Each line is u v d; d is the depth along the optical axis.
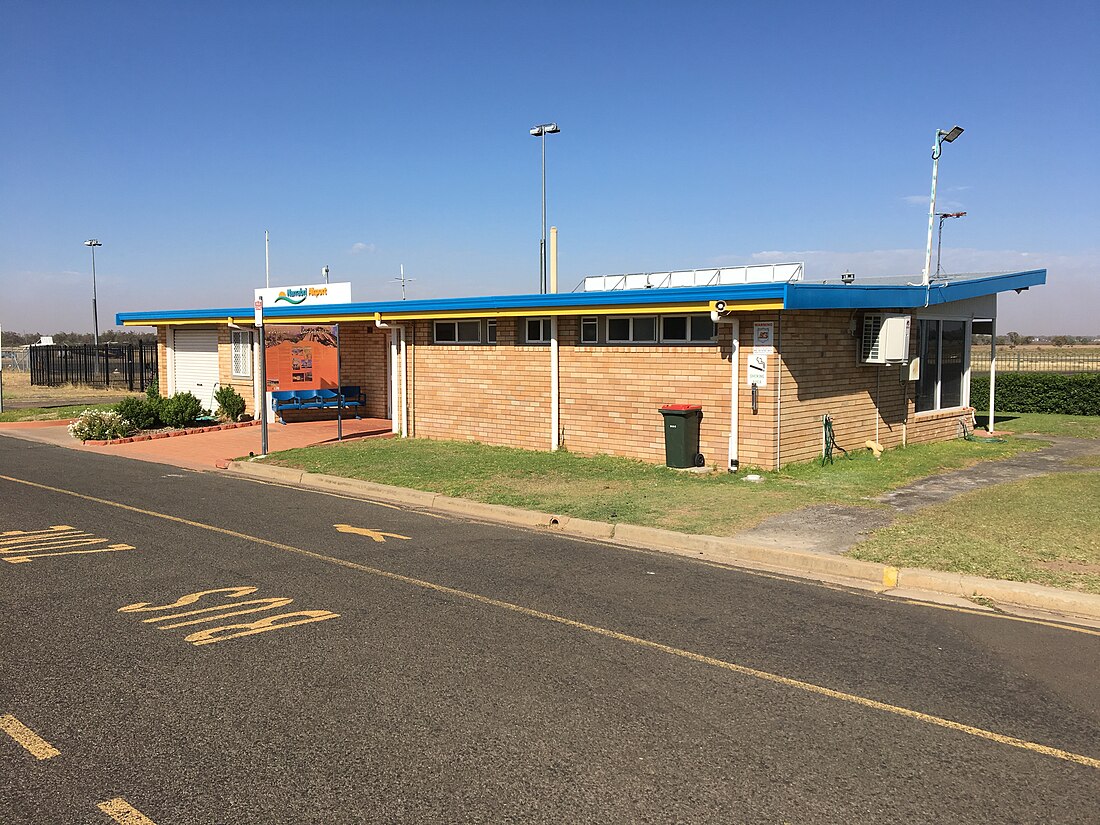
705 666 5.88
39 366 44.97
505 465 14.91
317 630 6.56
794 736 4.81
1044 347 100.56
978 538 9.22
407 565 8.65
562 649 6.18
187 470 15.89
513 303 16.22
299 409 22.28
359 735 4.76
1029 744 4.74
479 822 3.90
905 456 15.45
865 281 18.94
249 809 3.99
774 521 10.27
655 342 14.97
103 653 6.03
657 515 10.73
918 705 5.26
